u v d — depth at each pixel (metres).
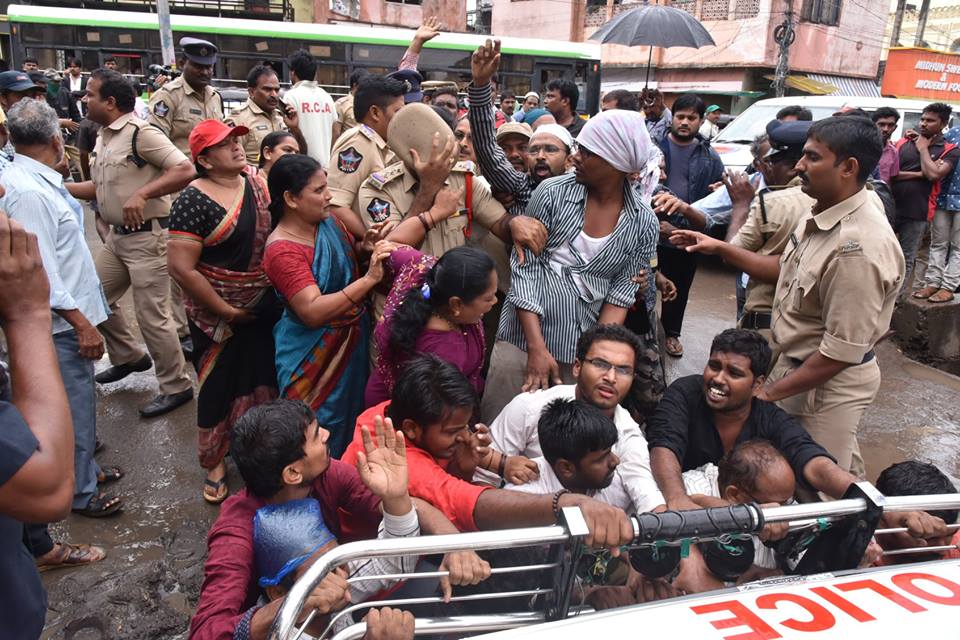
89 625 2.33
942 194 5.94
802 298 2.41
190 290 2.80
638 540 1.29
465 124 3.37
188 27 11.64
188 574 2.60
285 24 11.86
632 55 23.45
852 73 24.52
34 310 1.18
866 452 3.96
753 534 1.35
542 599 1.46
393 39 12.16
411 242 2.57
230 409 3.01
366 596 1.61
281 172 2.51
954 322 5.85
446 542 1.20
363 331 2.82
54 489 1.09
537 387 2.49
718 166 5.16
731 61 21.53
